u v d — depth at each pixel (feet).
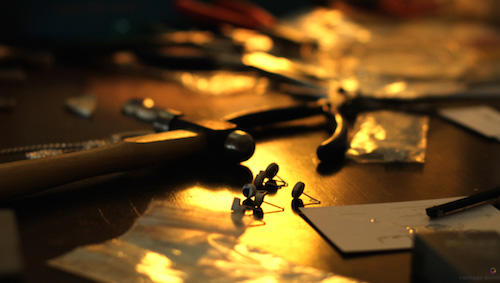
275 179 2.12
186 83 3.14
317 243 1.82
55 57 3.50
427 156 2.34
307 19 4.75
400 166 2.25
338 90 2.83
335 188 2.09
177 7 3.89
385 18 5.08
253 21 3.92
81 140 2.35
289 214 1.93
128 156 2.04
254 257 1.75
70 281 1.67
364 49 3.97
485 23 5.32
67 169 1.94
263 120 2.45
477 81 3.24
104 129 2.46
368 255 1.79
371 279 1.72
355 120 2.65
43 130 2.43
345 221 1.90
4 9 4.05
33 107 2.68
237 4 4.03
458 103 2.92
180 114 2.27
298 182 2.00
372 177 2.16
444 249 1.66
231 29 3.89
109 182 2.05
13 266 1.56
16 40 3.76
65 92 2.91
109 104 2.75
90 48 3.54
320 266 1.75
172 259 1.74
